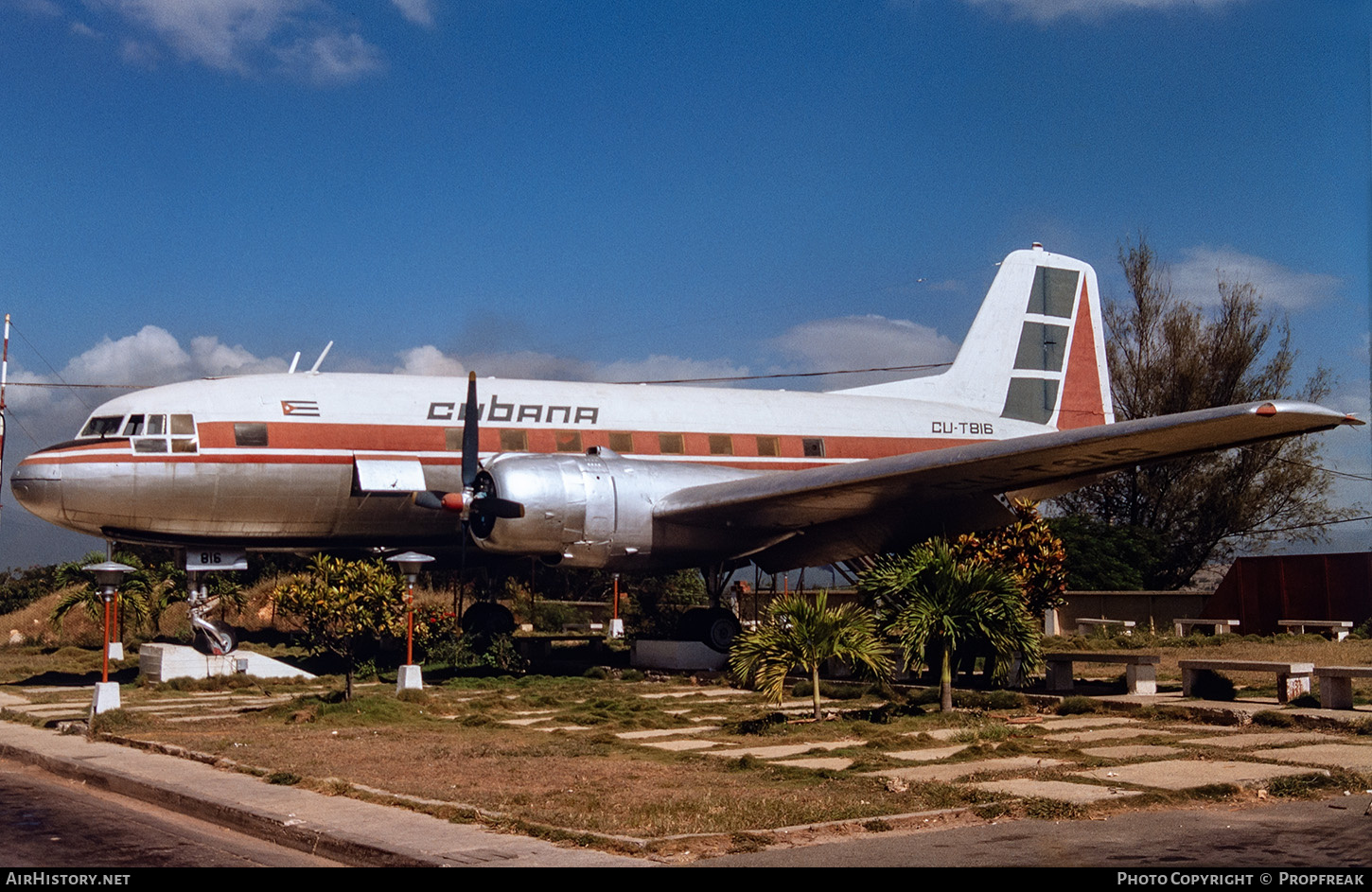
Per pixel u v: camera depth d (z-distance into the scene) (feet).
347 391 66.90
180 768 33.30
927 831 24.08
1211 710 40.40
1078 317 92.48
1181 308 132.57
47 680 65.62
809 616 42.45
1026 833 23.76
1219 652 69.36
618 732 40.81
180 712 47.98
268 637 91.40
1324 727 37.68
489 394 69.31
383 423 66.39
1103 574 114.52
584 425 70.95
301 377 66.95
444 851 22.59
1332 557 92.63
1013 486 57.67
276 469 63.93
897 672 58.29
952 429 83.71
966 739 36.78
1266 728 38.37
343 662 68.03
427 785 29.91
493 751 35.94
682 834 23.54
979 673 59.77
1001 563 73.15
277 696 54.75
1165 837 23.22
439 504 59.36
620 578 100.42
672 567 63.67
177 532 64.13
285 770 32.22
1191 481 127.44
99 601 82.58
